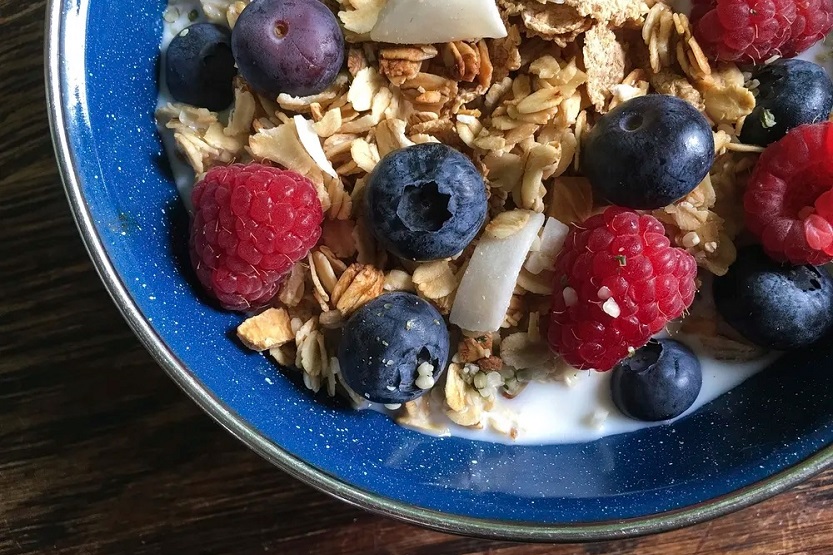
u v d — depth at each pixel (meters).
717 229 0.15
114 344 0.16
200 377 0.13
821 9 0.15
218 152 0.15
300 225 0.14
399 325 0.14
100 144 0.14
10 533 0.16
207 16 0.16
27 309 0.16
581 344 0.14
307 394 0.15
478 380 0.15
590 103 0.15
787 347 0.15
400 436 0.15
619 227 0.14
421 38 0.15
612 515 0.13
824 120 0.15
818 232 0.14
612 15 0.15
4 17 0.16
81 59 0.14
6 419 0.16
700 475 0.14
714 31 0.15
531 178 0.15
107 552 0.16
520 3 0.15
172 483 0.16
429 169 0.14
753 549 0.16
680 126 0.14
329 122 0.15
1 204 0.16
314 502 0.16
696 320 0.16
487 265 0.15
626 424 0.16
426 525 0.13
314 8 0.14
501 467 0.15
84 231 0.13
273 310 0.15
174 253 0.14
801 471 0.14
